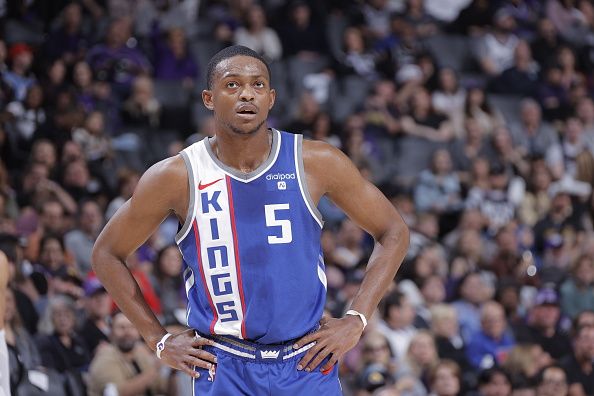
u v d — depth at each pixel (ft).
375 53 78.48
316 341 22.88
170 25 75.10
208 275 22.90
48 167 56.44
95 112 61.67
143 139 65.87
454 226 64.90
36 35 71.15
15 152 59.62
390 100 72.84
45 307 44.75
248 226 22.82
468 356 51.52
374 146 69.72
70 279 46.55
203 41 75.10
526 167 69.92
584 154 71.56
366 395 42.45
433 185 65.87
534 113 74.43
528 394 47.01
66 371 40.45
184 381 41.09
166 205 23.17
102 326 44.55
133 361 42.06
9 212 52.60
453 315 51.21
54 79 63.98
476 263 58.75
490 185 67.05
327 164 23.29
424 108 72.74
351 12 82.12
